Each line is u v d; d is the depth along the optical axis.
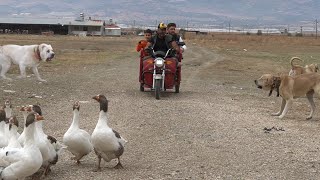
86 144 9.76
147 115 14.98
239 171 9.64
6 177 8.29
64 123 13.47
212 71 31.72
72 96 18.39
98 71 29.09
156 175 9.32
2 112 9.39
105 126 9.52
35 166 8.30
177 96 19.33
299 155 10.88
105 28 138.50
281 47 73.56
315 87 15.23
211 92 20.97
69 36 113.50
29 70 27.92
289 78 15.41
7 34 117.69
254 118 15.11
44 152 8.88
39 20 135.38
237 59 44.56
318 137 12.71
